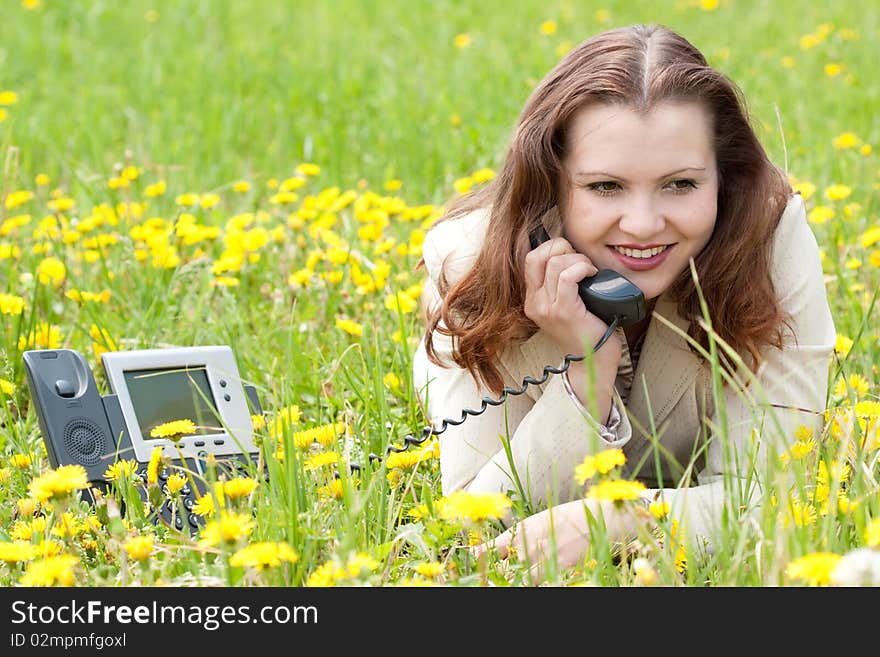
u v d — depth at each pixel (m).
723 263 4.66
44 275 7.33
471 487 4.90
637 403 5.07
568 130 4.47
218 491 4.15
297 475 4.43
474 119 13.13
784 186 4.88
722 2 20.20
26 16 19.61
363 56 17.11
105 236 7.94
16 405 5.95
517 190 4.67
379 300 7.17
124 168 10.08
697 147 4.36
